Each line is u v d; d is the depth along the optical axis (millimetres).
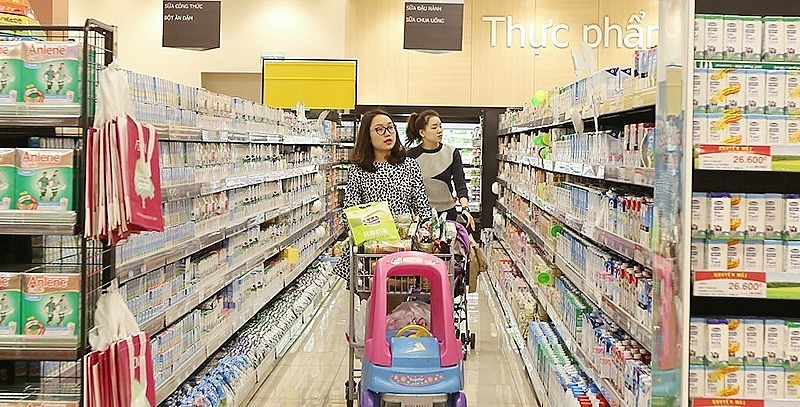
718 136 2951
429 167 8031
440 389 4203
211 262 5398
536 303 7301
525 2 13680
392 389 4188
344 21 13164
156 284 4367
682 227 2895
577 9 13672
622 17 13641
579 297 5441
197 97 5191
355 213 5176
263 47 13180
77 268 3535
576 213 5418
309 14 13188
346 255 5805
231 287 6090
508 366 6906
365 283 5160
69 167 3254
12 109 3223
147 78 4305
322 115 10680
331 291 10500
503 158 11125
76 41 3854
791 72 2955
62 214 3248
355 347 5172
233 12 13188
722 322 2986
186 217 4863
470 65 13750
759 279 2943
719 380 2986
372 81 13750
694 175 3389
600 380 4434
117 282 3500
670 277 3008
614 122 5980
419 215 6055
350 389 5469
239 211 6266
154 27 13133
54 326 3250
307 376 6551
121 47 13109
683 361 2900
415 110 12469
